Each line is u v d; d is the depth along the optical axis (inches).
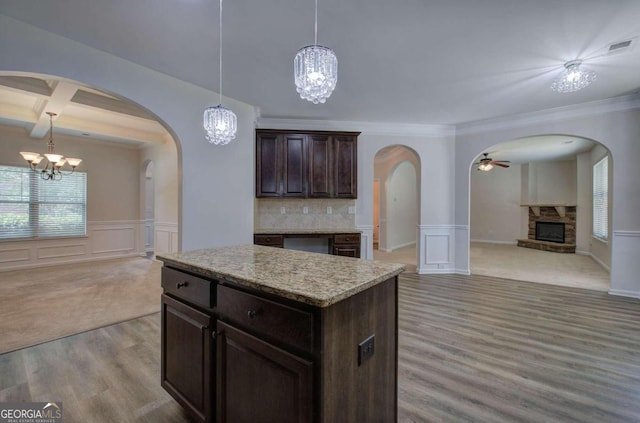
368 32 94.7
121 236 259.4
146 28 93.1
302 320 43.2
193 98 135.2
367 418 52.0
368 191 196.1
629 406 70.1
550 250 307.0
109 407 70.5
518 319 122.2
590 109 158.9
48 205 223.3
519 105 161.8
